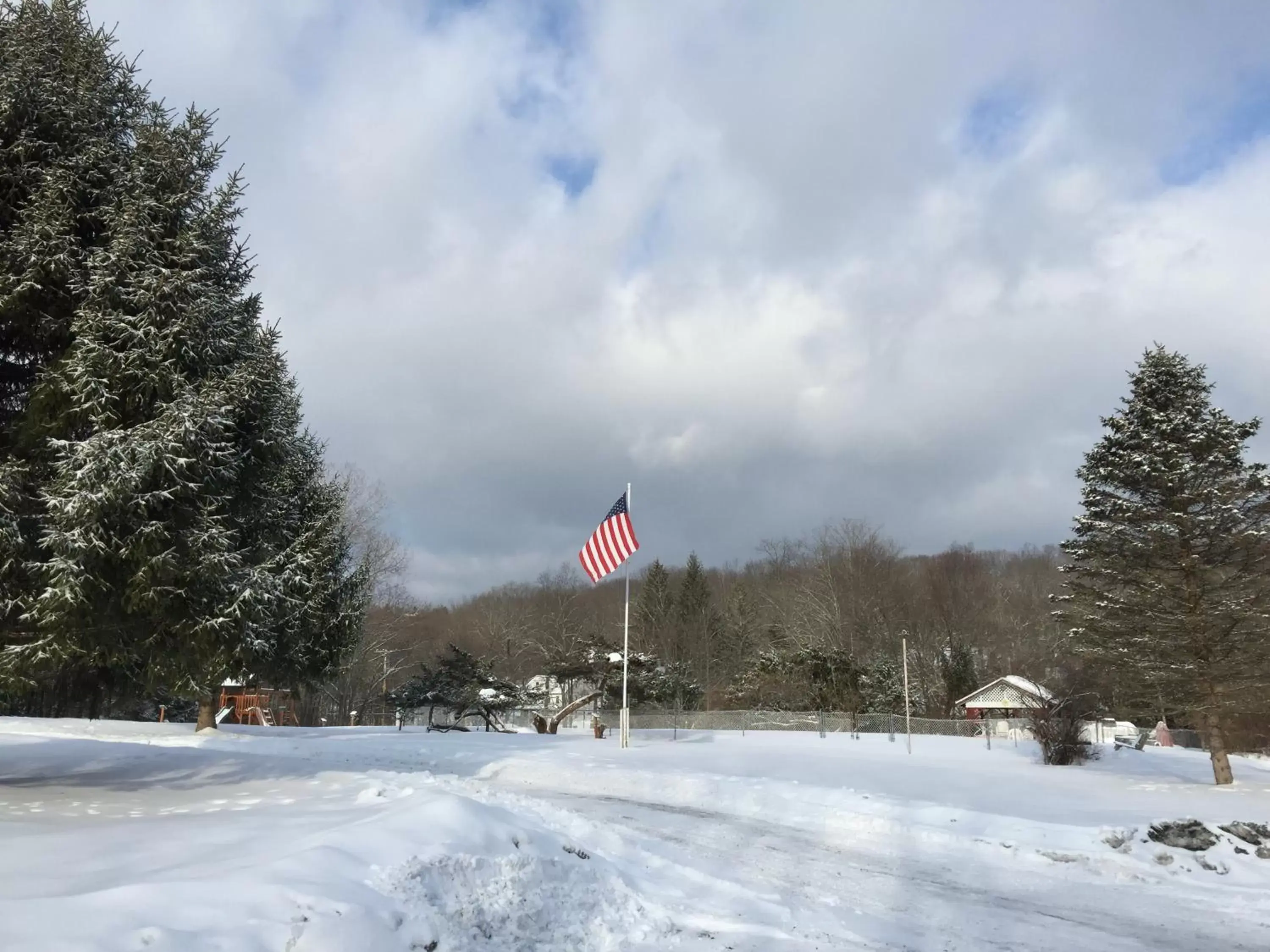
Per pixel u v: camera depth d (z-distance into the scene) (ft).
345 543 101.65
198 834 24.90
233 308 47.96
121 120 47.34
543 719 119.03
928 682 203.51
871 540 222.48
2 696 42.96
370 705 192.65
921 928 25.59
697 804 50.06
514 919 20.84
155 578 37.96
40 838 23.76
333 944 15.87
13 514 36.96
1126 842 37.42
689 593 256.73
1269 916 28.45
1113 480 73.82
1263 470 68.33
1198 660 67.05
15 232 40.11
